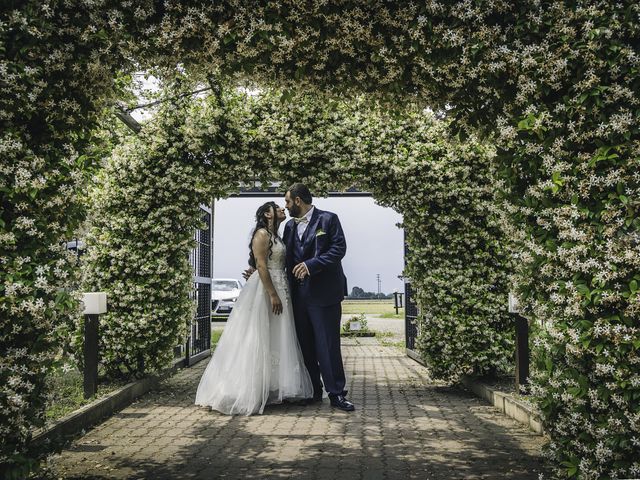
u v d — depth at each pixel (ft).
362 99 12.62
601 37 8.74
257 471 11.09
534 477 10.59
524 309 9.84
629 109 8.71
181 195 19.94
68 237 10.03
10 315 8.70
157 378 21.88
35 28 8.94
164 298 20.31
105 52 9.89
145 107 19.74
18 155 9.28
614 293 8.07
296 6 10.06
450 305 20.02
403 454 12.23
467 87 10.39
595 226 8.50
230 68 10.78
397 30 10.18
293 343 18.06
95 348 16.81
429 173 19.57
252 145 20.03
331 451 12.51
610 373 8.16
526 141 9.37
